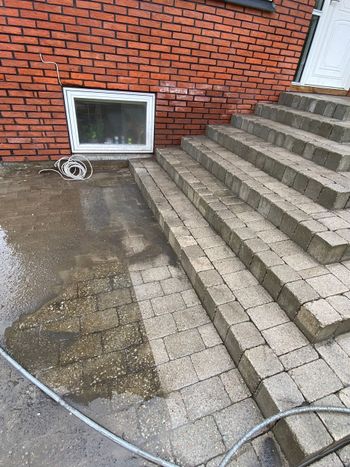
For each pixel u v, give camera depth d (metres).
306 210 2.13
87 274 2.19
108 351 1.66
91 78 3.21
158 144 3.96
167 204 2.87
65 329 1.77
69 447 1.27
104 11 2.88
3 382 1.49
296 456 1.19
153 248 2.53
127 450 1.28
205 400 1.46
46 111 3.26
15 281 2.07
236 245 2.16
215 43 3.42
